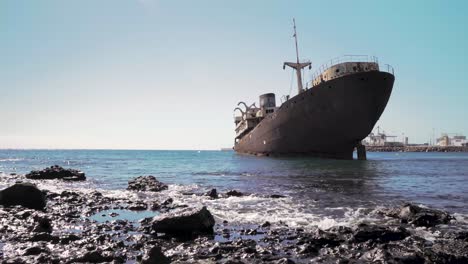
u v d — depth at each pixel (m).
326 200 16.28
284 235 9.59
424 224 10.98
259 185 23.03
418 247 8.17
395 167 42.34
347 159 50.97
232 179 28.00
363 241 9.00
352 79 41.78
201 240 9.20
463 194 18.45
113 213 13.09
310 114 46.84
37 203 13.87
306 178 27.19
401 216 11.84
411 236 9.30
